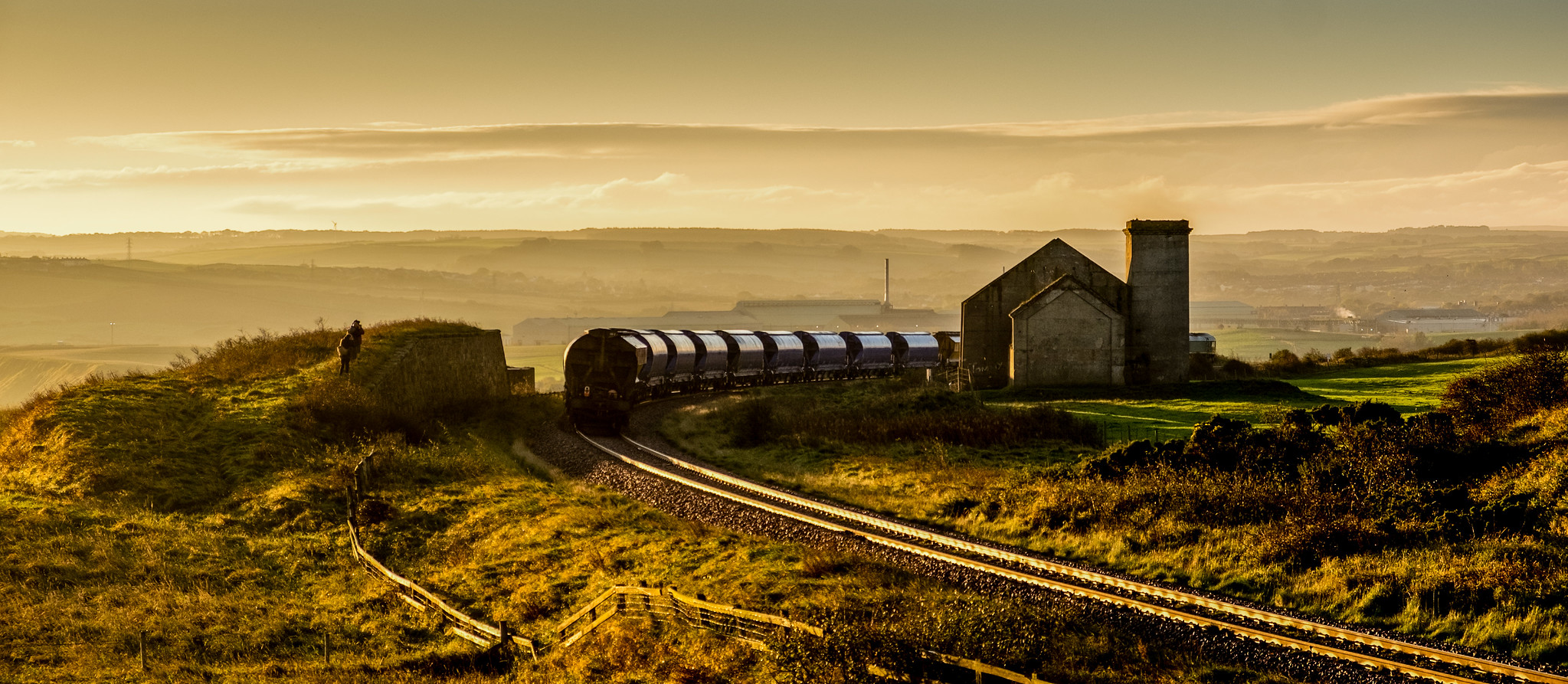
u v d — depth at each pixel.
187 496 32.66
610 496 33.69
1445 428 32.78
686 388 59.59
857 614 19.95
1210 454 32.72
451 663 21.88
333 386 42.69
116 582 25.58
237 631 22.97
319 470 35.16
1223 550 24.22
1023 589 22.06
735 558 25.23
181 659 21.36
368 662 21.73
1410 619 19.58
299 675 20.67
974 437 43.16
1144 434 45.41
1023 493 30.52
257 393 43.16
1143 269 69.00
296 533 30.19
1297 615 20.28
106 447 35.31
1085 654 18.56
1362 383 69.44
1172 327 69.00
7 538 27.42
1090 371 66.00
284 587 26.61
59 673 19.95
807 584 22.84
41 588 24.70
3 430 40.00
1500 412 39.06
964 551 25.39
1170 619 19.81
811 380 71.69
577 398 48.00
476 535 29.91
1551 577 20.38
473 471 36.75
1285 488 27.97
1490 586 20.20
